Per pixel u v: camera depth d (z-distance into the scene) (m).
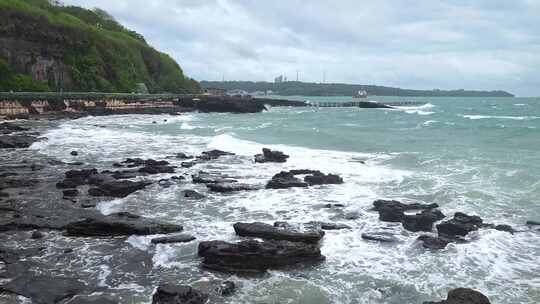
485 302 9.28
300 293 10.66
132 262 12.43
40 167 24.91
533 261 12.41
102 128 45.47
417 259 12.62
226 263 11.88
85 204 17.67
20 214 16.27
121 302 10.23
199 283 11.17
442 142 35.38
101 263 12.36
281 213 16.98
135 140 36.66
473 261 12.44
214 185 20.48
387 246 13.56
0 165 25.36
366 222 15.77
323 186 20.91
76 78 79.25
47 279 11.16
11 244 13.68
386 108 109.50
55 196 18.88
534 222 15.09
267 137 39.00
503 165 23.84
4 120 50.78
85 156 29.08
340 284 11.14
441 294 10.60
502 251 13.05
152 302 10.03
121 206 17.86
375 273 11.76
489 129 45.47
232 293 10.63
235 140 35.56
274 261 11.92
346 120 63.75
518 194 18.53
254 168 25.22
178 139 37.44
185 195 19.33
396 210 15.95
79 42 82.75
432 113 84.38
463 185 20.05
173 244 13.64
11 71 67.31
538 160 25.47
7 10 69.88
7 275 11.41
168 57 121.19
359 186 20.83
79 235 14.47
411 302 10.26
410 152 29.73
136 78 95.94
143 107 75.88
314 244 12.90
